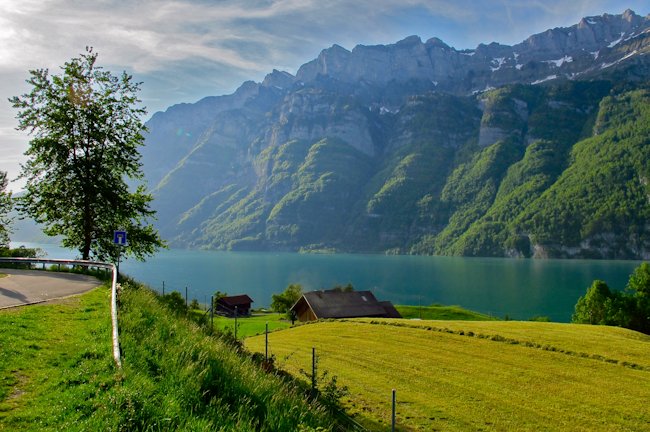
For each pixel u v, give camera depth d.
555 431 18.44
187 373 11.13
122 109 35.22
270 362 21.94
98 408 8.77
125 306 17.48
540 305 131.00
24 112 32.09
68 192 33.31
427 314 87.50
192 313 27.20
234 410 10.71
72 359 11.41
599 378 25.06
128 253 37.22
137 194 37.12
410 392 22.89
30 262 33.53
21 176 32.72
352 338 36.44
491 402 21.52
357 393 22.62
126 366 10.69
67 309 17.25
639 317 67.69
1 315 15.56
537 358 29.14
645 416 19.91
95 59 34.22
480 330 37.25
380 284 191.75
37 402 9.08
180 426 8.65
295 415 12.21
